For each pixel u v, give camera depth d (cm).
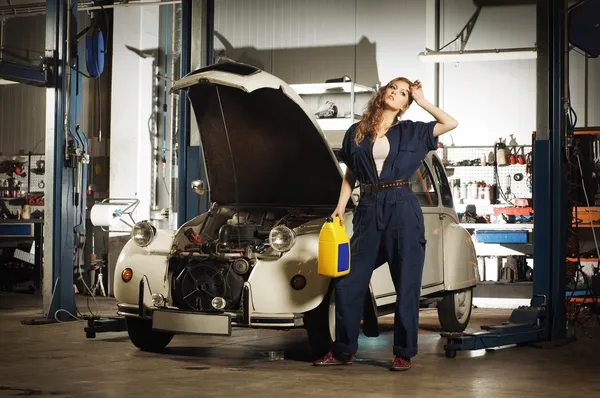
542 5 626
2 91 1171
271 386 420
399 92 474
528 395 405
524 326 602
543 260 629
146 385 421
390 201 469
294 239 481
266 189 567
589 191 901
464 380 446
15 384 424
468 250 657
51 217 760
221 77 482
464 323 675
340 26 1014
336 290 475
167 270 517
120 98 1053
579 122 934
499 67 966
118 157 1050
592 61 930
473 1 973
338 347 482
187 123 692
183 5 699
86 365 490
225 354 540
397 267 472
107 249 1059
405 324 470
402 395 399
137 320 539
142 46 1052
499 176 964
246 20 1045
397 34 995
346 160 489
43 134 1154
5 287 1127
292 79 1027
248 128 534
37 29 1085
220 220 572
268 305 478
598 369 494
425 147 473
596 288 722
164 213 1041
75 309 768
